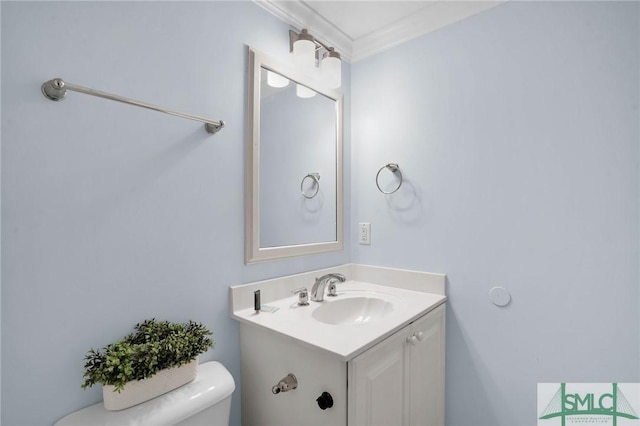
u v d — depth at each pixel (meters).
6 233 0.78
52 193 0.84
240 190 1.29
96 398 0.91
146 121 1.02
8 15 0.78
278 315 1.22
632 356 1.10
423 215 1.58
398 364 1.12
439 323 1.44
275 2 1.41
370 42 1.75
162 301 1.06
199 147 1.16
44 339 0.83
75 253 0.88
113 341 0.95
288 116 1.49
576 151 1.19
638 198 1.08
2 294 0.77
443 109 1.52
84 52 0.90
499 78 1.36
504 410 1.36
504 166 1.35
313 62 1.42
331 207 1.72
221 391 0.98
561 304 1.22
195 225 1.15
